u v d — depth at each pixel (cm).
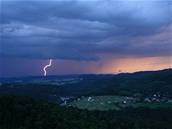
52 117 9606
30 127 9288
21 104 10019
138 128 12169
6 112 9662
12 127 9250
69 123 9662
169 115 16150
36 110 9800
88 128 9825
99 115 11631
